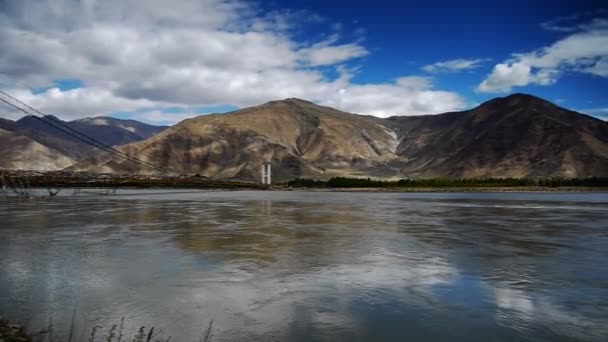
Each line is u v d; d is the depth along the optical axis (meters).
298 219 38.06
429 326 11.20
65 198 74.88
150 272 16.75
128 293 13.85
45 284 14.96
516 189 133.50
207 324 11.16
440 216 41.72
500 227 32.25
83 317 11.61
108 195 88.31
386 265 18.14
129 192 107.12
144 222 35.06
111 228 30.86
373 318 11.71
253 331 10.73
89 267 17.61
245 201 70.44
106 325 11.05
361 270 17.20
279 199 79.25
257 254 20.55
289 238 25.95
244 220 37.00
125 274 16.41
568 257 20.17
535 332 10.88
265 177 163.12
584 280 15.80
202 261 18.84
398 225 33.34
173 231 29.20
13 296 13.50
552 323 11.48
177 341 10.06
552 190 130.25
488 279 15.88
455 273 16.78
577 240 25.58
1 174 80.25
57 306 12.51
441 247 22.80
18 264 18.19
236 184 141.12
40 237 26.23
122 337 10.22
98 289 14.30
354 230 29.97
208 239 25.45
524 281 15.63
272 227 31.70
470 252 21.33
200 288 14.45
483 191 128.38
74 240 25.00
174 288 14.45
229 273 16.59
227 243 23.94
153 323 11.20
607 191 127.06
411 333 10.73
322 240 25.14
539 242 24.72
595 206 58.19
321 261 18.92
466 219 38.50
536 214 44.56
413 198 85.62
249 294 13.80
